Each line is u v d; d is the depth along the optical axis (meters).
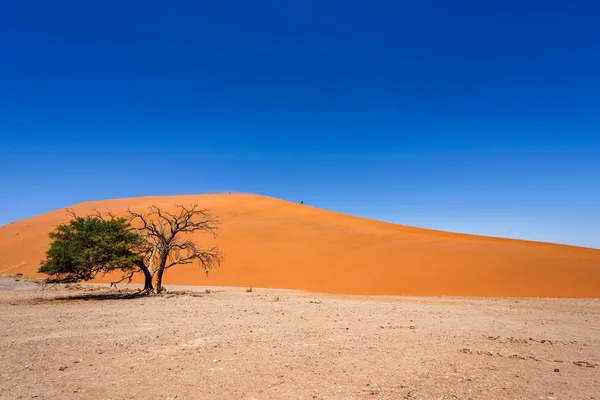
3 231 58.88
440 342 10.27
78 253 22.33
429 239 43.19
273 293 26.41
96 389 6.18
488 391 6.23
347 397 5.89
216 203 64.88
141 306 18.28
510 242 43.84
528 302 21.77
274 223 51.62
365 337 10.77
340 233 46.75
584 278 27.72
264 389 6.23
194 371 7.21
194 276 36.47
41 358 8.11
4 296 23.14
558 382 6.78
